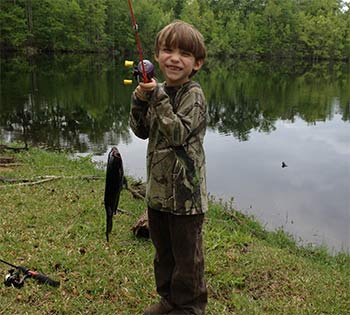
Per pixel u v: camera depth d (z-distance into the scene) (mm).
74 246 4543
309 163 12109
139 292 3762
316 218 7957
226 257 4613
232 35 70688
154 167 2725
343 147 14344
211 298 3855
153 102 2486
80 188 6668
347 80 41781
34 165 8055
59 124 15219
